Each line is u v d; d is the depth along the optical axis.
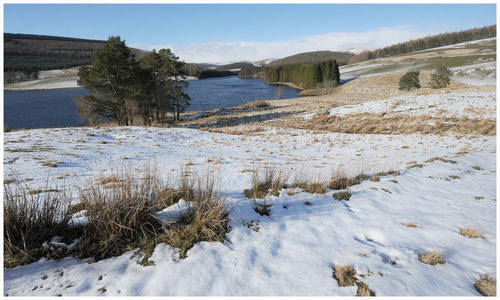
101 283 2.39
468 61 81.50
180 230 3.34
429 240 3.54
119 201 3.43
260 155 11.57
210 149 13.06
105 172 7.01
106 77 26.09
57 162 7.66
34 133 12.77
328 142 16.97
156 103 34.97
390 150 12.92
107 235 3.11
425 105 26.59
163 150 11.79
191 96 78.06
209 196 4.03
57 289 2.28
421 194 5.79
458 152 11.20
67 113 48.44
